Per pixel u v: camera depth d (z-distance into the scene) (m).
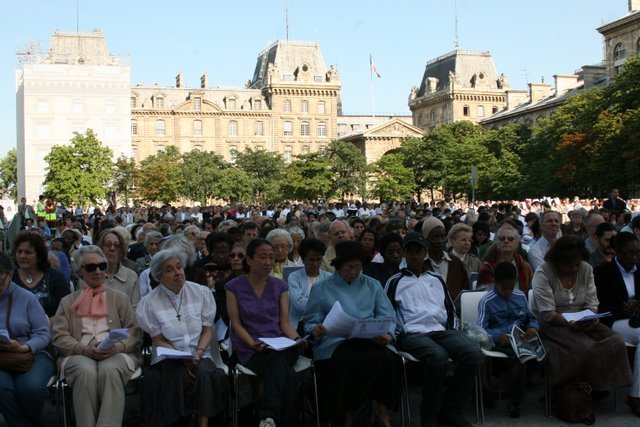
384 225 17.89
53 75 97.94
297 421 9.84
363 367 9.02
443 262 11.90
